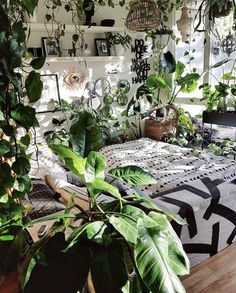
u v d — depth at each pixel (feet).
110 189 3.31
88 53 12.16
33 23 9.98
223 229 6.49
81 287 2.68
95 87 13.00
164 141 13.38
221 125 11.69
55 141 10.12
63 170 8.57
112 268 2.65
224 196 6.30
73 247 2.81
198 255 6.19
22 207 3.84
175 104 14.52
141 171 4.00
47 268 2.75
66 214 3.40
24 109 3.48
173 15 13.51
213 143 12.42
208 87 11.95
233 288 5.51
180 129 13.25
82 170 3.37
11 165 3.79
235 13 9.41
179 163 9.80
